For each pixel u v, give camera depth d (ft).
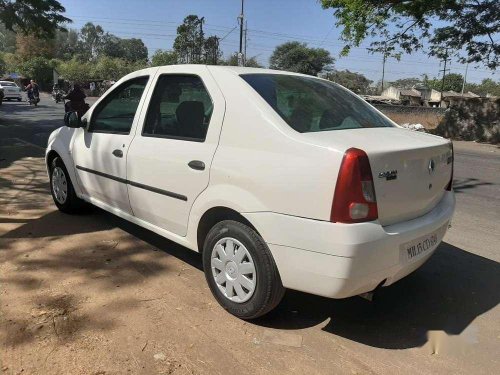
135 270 13.60
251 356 9.84
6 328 10.36
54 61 230.48
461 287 13.67
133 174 13.67
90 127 16.03
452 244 17.47
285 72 13.20
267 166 10.12
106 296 12.00
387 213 9.88
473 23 61.98
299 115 11.01
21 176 24.93
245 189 10.47
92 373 9.05
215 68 12.30
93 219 17.85
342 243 9.18
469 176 33.40
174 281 13.00
